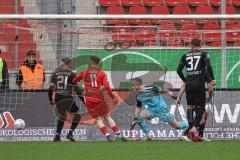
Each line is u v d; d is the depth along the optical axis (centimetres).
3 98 4131
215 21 5038
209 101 3850
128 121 4097
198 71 3738
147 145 3412
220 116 4106
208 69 3747
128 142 3716
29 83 4275
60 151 3091
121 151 3078
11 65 4669
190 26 5178
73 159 2747
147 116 4025
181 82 4325
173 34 4466
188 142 3681
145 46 4375
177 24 5131
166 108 4047
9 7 5888
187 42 4447
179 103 3881
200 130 3834
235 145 3397
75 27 5134
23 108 4112
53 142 3747
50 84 3950
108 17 4091
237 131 4094
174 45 4444
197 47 3756
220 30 4566
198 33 4494
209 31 4434
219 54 4375
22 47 4675
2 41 4784
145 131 4028
